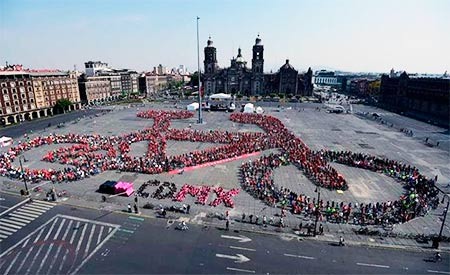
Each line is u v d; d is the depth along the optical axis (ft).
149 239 130.21
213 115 472.03
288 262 116.16
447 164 239.30
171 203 163.53
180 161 226.58
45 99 481.05
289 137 308.40
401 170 214.07
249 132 344.90
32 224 141.18
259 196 171.63
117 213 152.56
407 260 118.52
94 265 113.09
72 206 159.12
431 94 488.85
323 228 140.87
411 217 150.20
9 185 183.93
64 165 223.10
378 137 331.16
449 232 138.92
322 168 212.64
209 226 141.49
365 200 171.01
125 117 447.01
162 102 644.69
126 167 213.46
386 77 640.17
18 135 333.21
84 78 593.01
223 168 221.05
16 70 459.32
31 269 110.73
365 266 114.42
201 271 110.32
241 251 122.72
